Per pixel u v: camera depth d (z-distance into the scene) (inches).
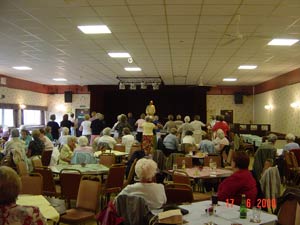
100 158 288.8
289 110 503.2
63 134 368.2
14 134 287.0
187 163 280.5
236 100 724.0
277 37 301.1
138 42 328.5
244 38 304.8
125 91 751.7
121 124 445.7
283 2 213.0
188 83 693.9
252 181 161.2
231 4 218.2
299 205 134.4
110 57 410.3
